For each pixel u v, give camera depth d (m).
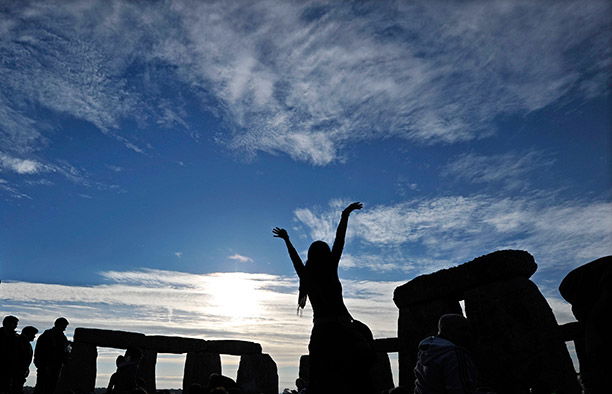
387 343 18.30
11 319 8.83
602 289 2.85
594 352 2.83
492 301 8.64
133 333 20.80
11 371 8.55
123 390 8.56
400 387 5.86
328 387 3.30
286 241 3.90
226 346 22.66
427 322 9.90
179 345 21.61
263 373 22.97
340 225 3.85
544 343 7.88
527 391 7.86
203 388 7.16
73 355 19.48
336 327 3.44
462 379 3.19
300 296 3.73
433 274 9.86
